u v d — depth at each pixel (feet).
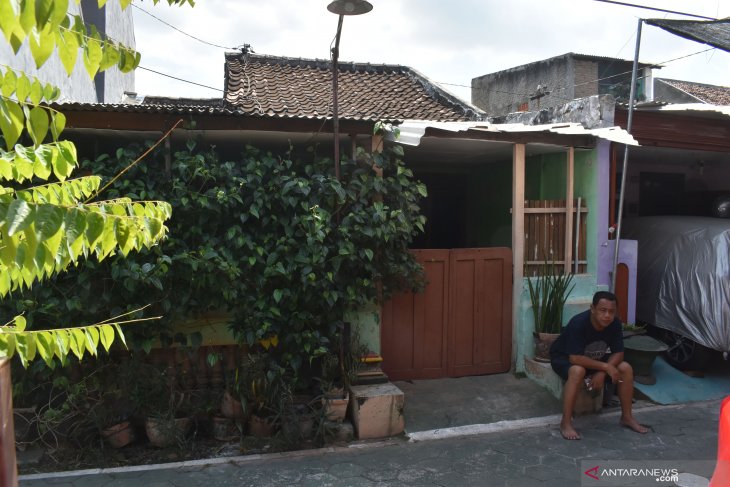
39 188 6.10
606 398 18.52
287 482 13.50
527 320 20.31
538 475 13.93
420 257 19.39
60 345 6.14
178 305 15.35
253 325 15.66
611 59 51.96
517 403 18.20
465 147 21.24
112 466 14.40
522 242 20.35
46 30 4.48
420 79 33.91
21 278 6.02
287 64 34.06
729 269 20.49
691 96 45.55
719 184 32.53
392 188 17.33
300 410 15.92
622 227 26.23
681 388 20.07
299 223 16.02
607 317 16.53
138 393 15.31
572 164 21.11
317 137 17.66
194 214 15.55
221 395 16.17
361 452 15.11
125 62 5.85
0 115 4.62
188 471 14.02
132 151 15.92
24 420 15.07
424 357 19.63
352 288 16.49
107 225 5.49
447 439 15.97
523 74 55.88
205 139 17.66
